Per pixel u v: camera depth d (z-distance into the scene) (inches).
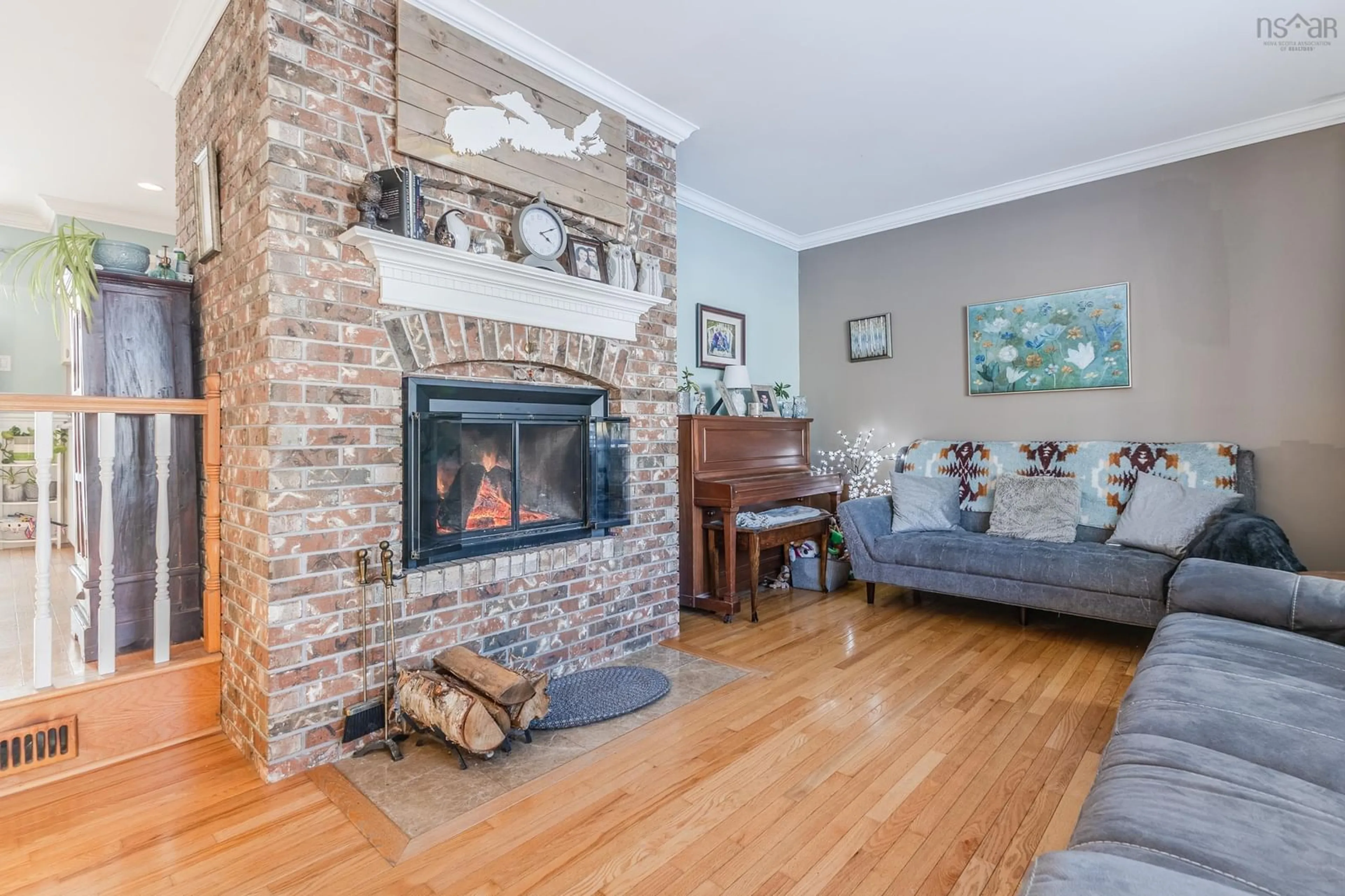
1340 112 126.0
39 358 192.1
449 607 93.3
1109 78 117.0
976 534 152.8
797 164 153.8
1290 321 132.6
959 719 92.3
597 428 116.6
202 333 100.5
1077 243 158.7
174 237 205.5
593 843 65.0
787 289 208.5
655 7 96.0
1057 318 161.6
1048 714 94.1
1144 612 116.6
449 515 94.7
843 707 96.8
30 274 191.0
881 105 126.0
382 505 86.5
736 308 187.9
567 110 111.1
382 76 87.8
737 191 171.2
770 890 58.2
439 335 91.7
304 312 79.0
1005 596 132.6
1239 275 138.1
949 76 115.9
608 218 118.3
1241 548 106.6
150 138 142.6
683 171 157.9
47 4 96.2
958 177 162.4
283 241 77.5
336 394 81.8
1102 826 40.9
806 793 73.7
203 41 99.2
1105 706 96.5
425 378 92.1
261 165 78.1
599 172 116.6
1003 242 170.6
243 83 83.7
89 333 95.0
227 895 57.7
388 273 85.4
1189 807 41.1
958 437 179.8
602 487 117.5
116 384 97.0
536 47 103.8
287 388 77.5
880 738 86.8
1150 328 148.9
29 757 76.4
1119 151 147.6
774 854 63.1
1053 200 162.4
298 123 79.1
